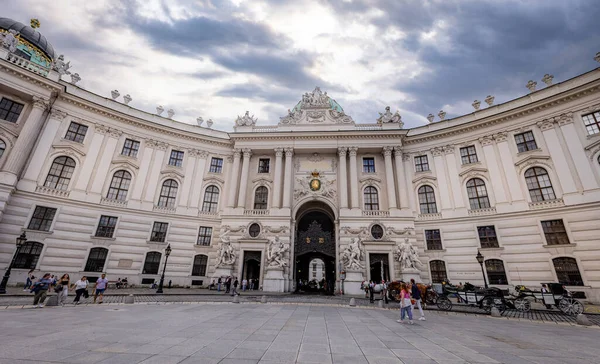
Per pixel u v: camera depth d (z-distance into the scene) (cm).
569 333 1112
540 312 1764
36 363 552
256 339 830
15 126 2634
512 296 2148
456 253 2928
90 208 2889
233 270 3097
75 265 2702
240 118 3862
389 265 2959
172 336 828
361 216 3188
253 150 3688
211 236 3397
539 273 2495
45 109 2784
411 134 3594
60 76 2972
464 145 3203
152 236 3147
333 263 3725
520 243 2639
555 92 2742
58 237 2666
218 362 598
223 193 3603
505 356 736
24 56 3303
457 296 2012
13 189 2470
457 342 889
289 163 3556
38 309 1339
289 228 3231
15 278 2402
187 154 3594
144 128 3403
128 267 2939
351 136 3553
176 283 3100
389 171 3397
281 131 3606
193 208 3425
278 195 3409
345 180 3412
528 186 2738
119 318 1128
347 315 1464
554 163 2619
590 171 2428
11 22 3369
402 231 3083
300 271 4044
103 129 3138
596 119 2488
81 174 2912
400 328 1120
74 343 712
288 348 741
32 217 2583
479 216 2902
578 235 2373
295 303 1969
